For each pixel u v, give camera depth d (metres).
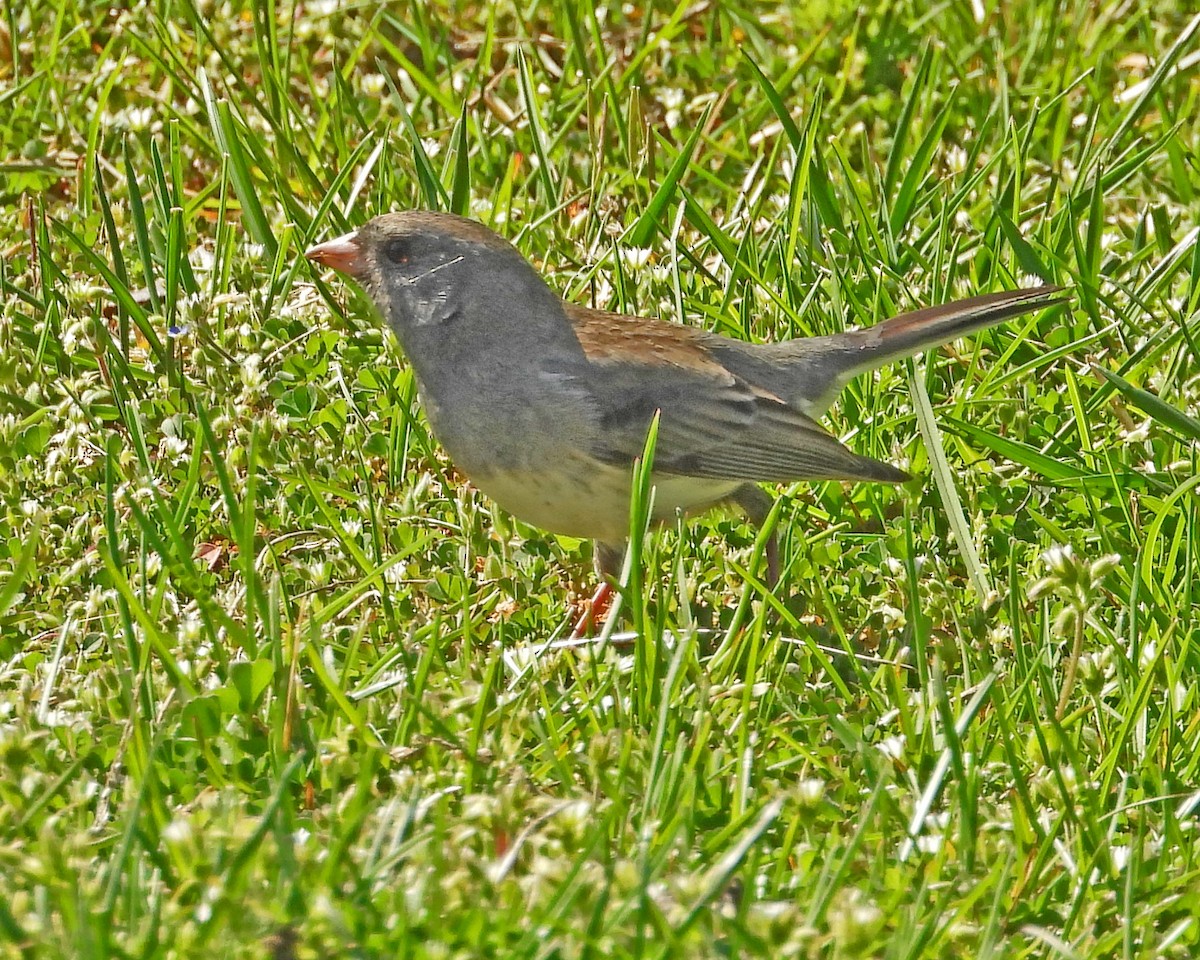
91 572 9.66
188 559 8.51
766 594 8.69
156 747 7.11
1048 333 12.41
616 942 6.36
